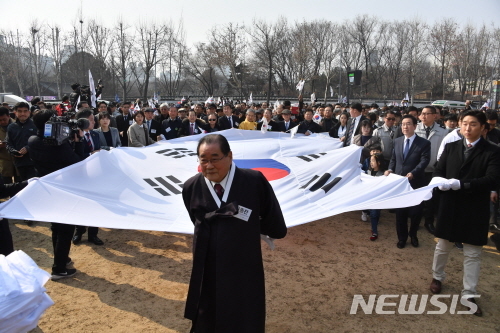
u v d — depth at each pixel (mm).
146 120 8820
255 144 6910
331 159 5453
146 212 3906
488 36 43375
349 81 19484
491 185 3867
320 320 3936
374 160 6285
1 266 2301
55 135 4352
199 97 46250
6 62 43031
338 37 53969
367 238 6188
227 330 2451
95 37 40969
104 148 6188
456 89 58750
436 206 6562
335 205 4234
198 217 2578
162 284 4633
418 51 47781
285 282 4711
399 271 5035
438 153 6078
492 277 4957
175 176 5031
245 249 2508
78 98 8523
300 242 5973
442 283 4715
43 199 3836
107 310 4070
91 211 3818
